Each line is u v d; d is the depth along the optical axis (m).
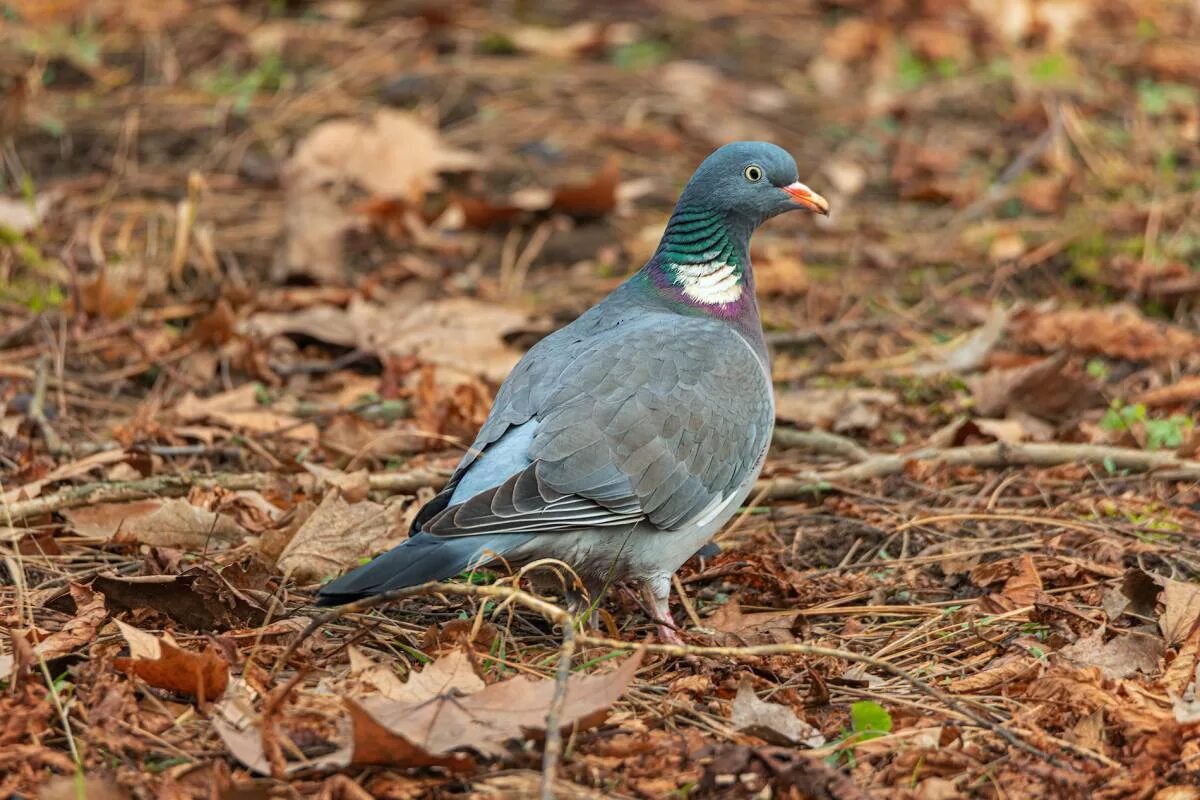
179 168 16.27
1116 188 16.53
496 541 8.03
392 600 7.45
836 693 7.97
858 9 21.22
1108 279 14.55
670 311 9.56
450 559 7.68
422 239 15.26
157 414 11.49
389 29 19.45
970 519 10.25
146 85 17.84
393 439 11.30
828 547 10.09
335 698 7.36
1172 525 10.00
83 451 10.86
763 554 9.51
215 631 8.38
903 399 12.66
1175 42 20.38
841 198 16.45
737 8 21.31
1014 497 10.75
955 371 12.88
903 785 6.93
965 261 15.19
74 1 19.33
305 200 14.87
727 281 9.69
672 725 7.43
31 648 7.58
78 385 12.25
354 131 16.09
